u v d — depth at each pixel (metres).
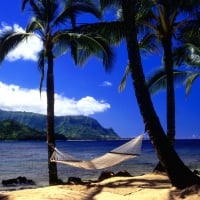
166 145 10.81
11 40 15.81
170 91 15.87
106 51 15.67
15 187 21.00
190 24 15.60
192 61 19.11
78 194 11.30
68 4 15.95
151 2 13.70
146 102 11.10
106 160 12.93
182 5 14.87
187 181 10.36
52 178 15.55
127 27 11.49
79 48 16.52
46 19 16.08
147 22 15.93
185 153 62.66
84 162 13.11
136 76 11.26
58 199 10.73
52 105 16.12
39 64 16.94
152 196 10.05
